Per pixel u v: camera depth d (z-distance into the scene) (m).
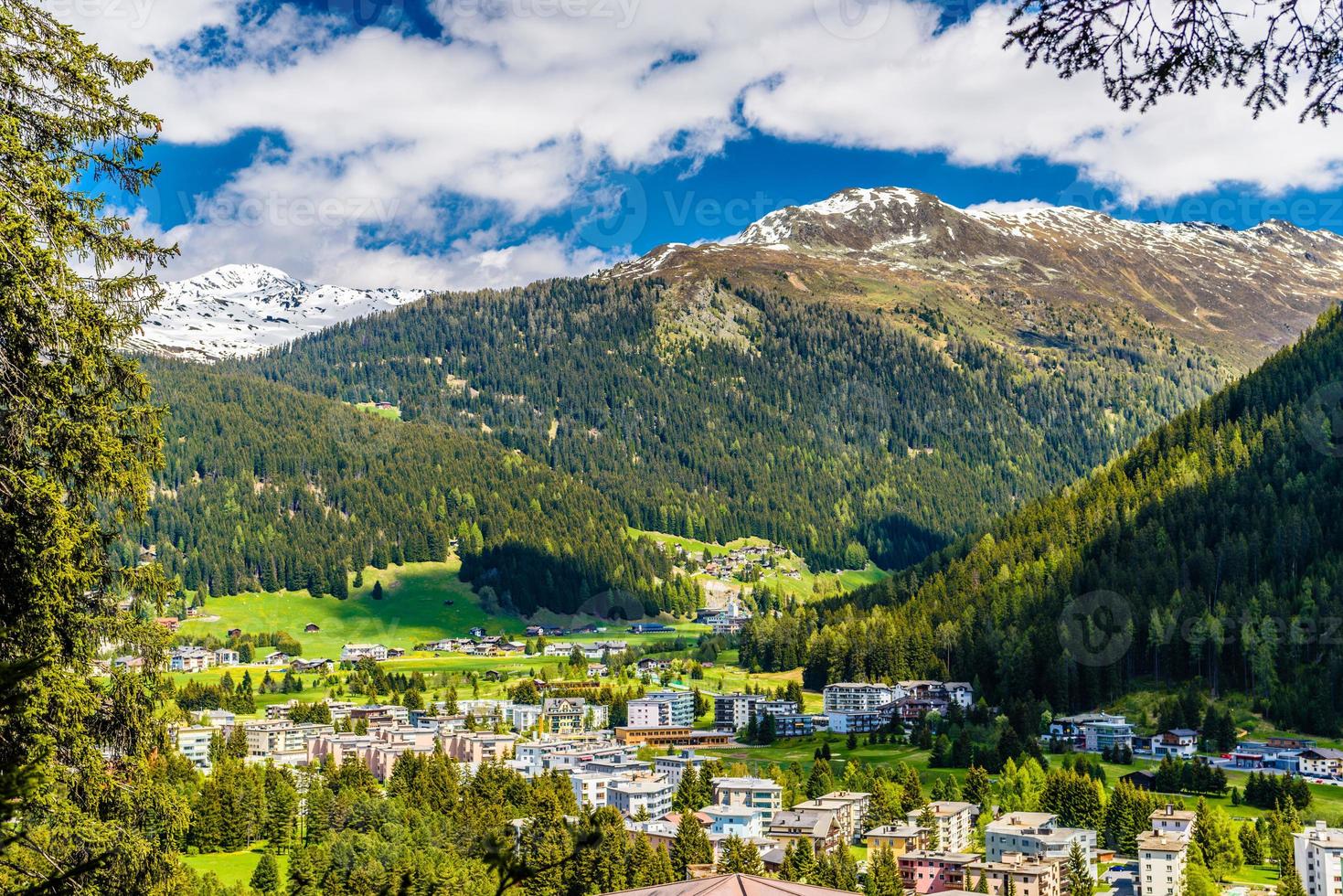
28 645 29.00
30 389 29.91
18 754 28.38
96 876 29.75
